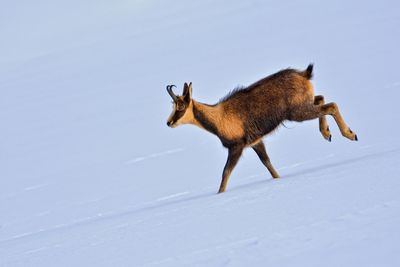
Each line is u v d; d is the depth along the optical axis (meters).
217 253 23.03
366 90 99.25
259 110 43.22
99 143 106.44
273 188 32.50
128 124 120.06
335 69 130.25
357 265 18.56
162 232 28.92
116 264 25.28
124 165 84.62
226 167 43.69
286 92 43.22
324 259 19.64
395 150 37.72
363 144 60.00
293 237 22.52
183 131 100.94
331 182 29.69
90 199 66.38
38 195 75.19
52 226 54.78
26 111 167.88
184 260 23.30
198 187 58.44
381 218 22.03
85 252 28.97
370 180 27.94
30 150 112.38
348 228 21.91
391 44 143.75
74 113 150.62
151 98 151.38
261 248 22.23
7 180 89.38
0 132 139.75
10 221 62.62
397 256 18.45
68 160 97.12
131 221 35.12
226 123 43.47
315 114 43.94
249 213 27.77
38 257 30.52
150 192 62.44
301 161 58.72
